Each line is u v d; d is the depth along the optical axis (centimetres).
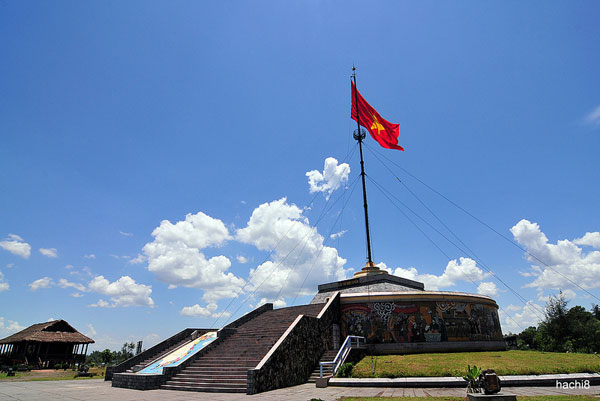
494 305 3100
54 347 4725
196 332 2762
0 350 4856
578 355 2267
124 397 1540
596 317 7106
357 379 1803
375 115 3791
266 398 1450
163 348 2584
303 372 2056
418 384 1683
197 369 1989
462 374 1666
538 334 5966
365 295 2773
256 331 2486
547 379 1636
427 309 2686
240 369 1855
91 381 2416
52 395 1628
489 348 2798
